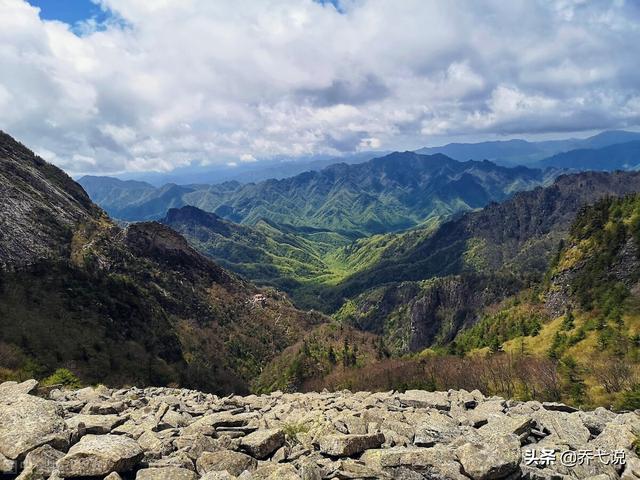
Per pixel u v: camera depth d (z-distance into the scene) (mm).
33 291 121062
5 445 14430
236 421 22188
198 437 16875
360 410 24531
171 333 168000
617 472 17219
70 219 199875
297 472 14539
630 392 37375
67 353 89688
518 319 191500
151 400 30172
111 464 13562
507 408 27109
